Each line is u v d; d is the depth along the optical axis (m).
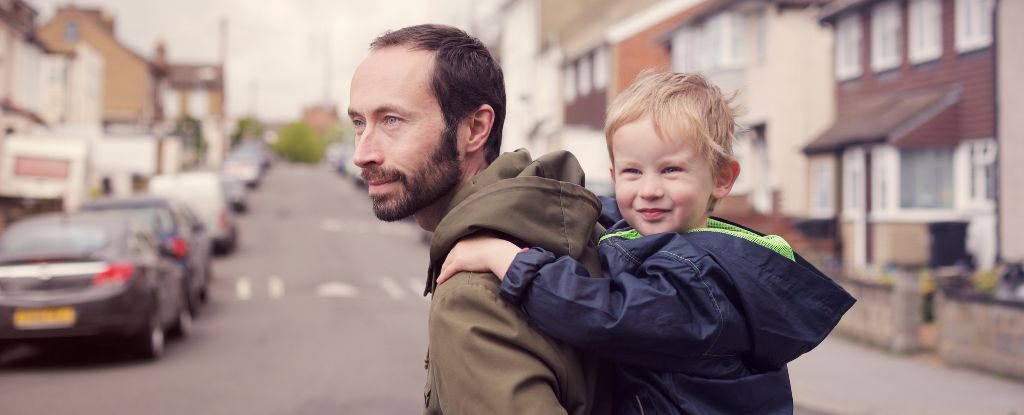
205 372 9.38
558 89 43.84
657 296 1.59
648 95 1.80
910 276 11.25
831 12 23.14
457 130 1.79
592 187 21.06
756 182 26.16
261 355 10.47
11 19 32.91
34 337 9.38
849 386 9.06
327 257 25.67
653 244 1.71
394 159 1.76
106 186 39.50
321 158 134.38
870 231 21.00
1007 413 7.77
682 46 29.31
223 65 80.00
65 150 29.80
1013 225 16.95
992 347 9.80
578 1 47.06
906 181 19.89
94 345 11.19
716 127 1.79
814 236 22.50
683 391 1.65
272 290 18.12
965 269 17.75
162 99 78.00
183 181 25.84
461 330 1.54
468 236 1.66
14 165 29.34
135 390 8.44
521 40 49.81
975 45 18.67
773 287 1.68
